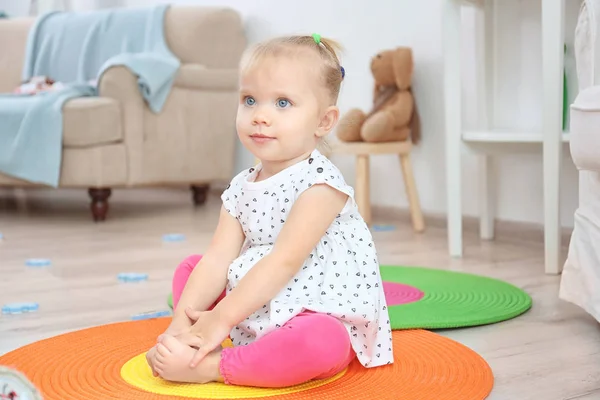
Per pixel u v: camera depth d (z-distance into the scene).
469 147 2.06
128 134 2.87
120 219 2.95
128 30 3.36
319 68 1.04
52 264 1.99
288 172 1.05
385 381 0.99
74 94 2.85
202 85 3.15
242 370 0.95
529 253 2.08
